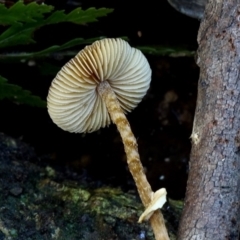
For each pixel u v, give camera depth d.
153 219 0.11
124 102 0.15
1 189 0.14
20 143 0.16
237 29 0.12
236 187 0.11
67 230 0.13
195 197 0.11
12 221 0.13
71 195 0.14
